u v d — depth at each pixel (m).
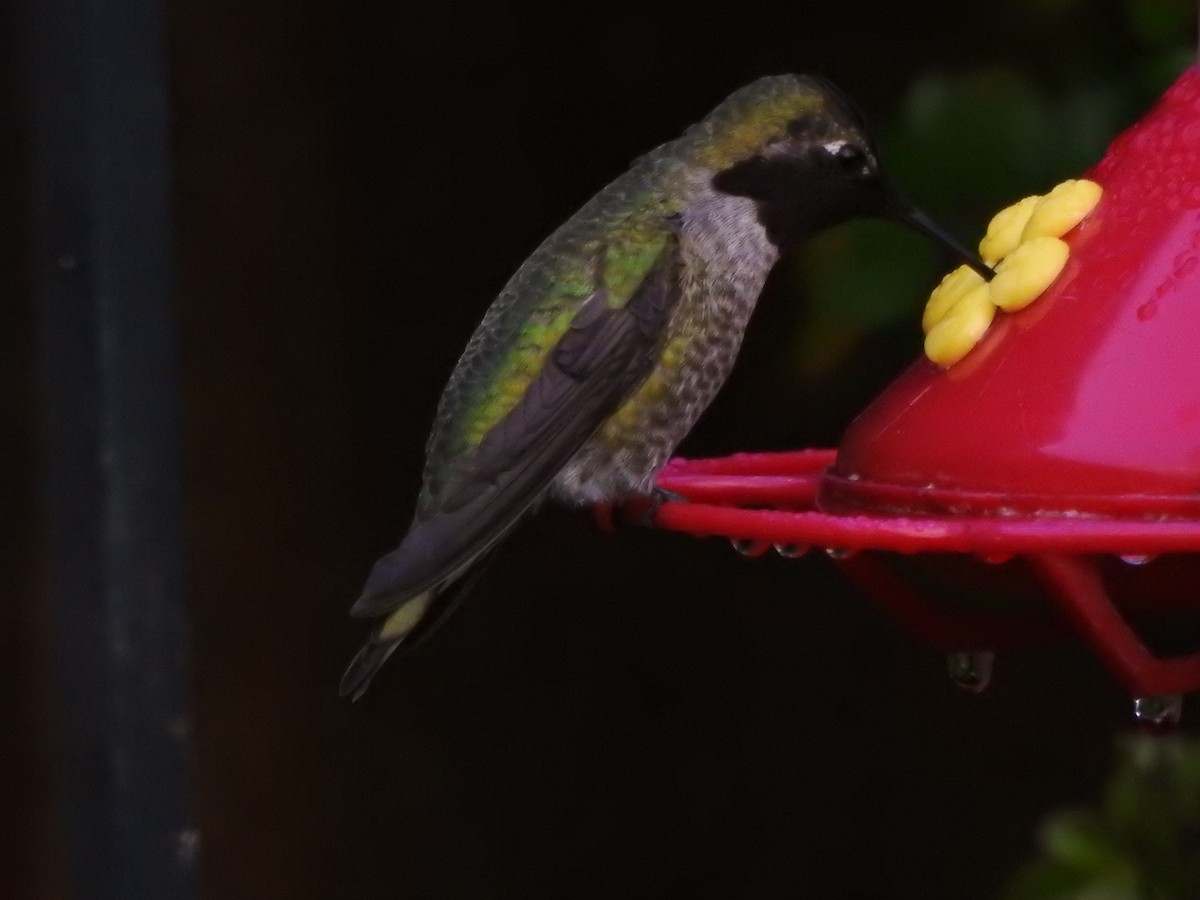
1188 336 5.64
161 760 5.85
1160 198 6.07
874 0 12.40
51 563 5.93
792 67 12.77
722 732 13.56
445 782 12.72
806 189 7.80
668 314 7.59
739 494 6.84
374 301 12.57
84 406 5.74
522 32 13.23
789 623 13.77
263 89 12.03
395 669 12.65
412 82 12.80
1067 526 5.07
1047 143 8.80
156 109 5.75
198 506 11.69
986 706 13.34
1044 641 6.07
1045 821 12.80
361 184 12.57
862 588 6.18
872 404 6.43
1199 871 8.34
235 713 11.77
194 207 11.70
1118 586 5.52
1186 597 5.54
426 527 6.70
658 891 13.23
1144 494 5.42
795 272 9.47
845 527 5.17
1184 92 6.40
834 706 13.61
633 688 13.59
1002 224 6.45
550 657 13.48
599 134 13.34
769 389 13.18
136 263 5.75
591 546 13.77
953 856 13.13
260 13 12.00
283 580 11.99
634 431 7.53
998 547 5.07
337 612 12.15
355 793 12.27
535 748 13.21
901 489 5.80
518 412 7.29
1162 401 5.54
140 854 5.82
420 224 12.81
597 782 13.37
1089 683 13.18
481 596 13.33
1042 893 8.55
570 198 13.31
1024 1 9.19
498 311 7.75
